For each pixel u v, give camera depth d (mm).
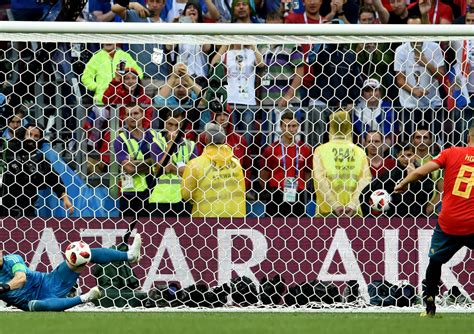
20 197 35500
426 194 35969
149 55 39719
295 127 36500
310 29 33125
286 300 34156
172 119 36625
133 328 22516
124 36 33656
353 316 28172
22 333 21203
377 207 31625
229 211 35156
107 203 35500
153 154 35969
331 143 35938
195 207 35250
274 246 34219
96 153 36562
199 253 34125
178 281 34031
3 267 29406
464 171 27328
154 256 34094
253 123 37031
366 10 44312
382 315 28953
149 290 33938
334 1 44406
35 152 35719
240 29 33031
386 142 36938
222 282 34062
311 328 22828
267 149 36656
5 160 35562
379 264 34438
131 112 36500
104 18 43906
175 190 35625
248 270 34125
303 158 36500
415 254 34531
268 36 33812
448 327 23594
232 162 35188
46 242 34250
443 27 33188
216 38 33969
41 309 29000
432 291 28047
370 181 35812
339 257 34344
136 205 35406
